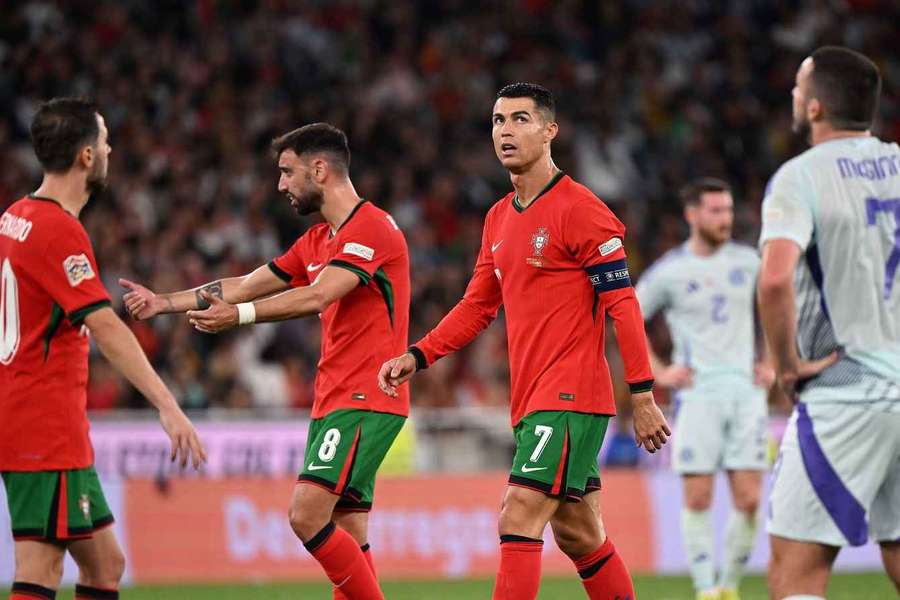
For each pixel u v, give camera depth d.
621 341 19.28
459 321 20.95
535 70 69.56
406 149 62.88
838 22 77.94
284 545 39.62
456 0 71.44
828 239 16.86
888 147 17.42
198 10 65.25
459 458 42.56
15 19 61.44
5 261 17.64
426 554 40.12
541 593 34.56
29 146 58.31
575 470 19.56
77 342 17.83
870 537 17.44
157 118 59.72
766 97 73.00
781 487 16.88
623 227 19.80
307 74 65.06
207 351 47.84
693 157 68.06
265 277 23.02
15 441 17.45
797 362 16.70
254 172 58.78
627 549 41.38
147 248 51.72
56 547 17.75
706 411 31.14
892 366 16.67
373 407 21.67
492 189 63.03
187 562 38.78
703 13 75.88
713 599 30.55
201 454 17.59
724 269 31.78
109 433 39.34
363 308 21.86
